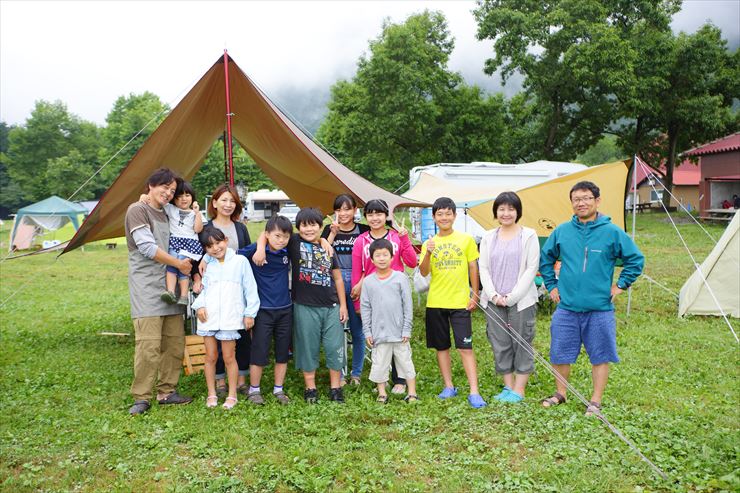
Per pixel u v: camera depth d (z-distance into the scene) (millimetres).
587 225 4289
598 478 3250
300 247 4660
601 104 25031
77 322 8352
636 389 4883
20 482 3283
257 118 6605
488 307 4691
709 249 15750
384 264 4543
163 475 3396
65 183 56188
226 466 3496
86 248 22203
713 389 4914
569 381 5102
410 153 28062
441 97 27234
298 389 5035
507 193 4605
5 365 5898
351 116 27969
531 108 28172
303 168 7137
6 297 10727
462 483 3252
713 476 3262
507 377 4691
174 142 6484
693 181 37719
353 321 5141
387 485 3242
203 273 4629
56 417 4328
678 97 25953
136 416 4320
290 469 3434
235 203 5023
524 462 3477
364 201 6055
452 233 4730
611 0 24781
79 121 68000
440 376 5367
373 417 4254
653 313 8352
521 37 24547
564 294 4332
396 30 25734
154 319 4465
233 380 4590
